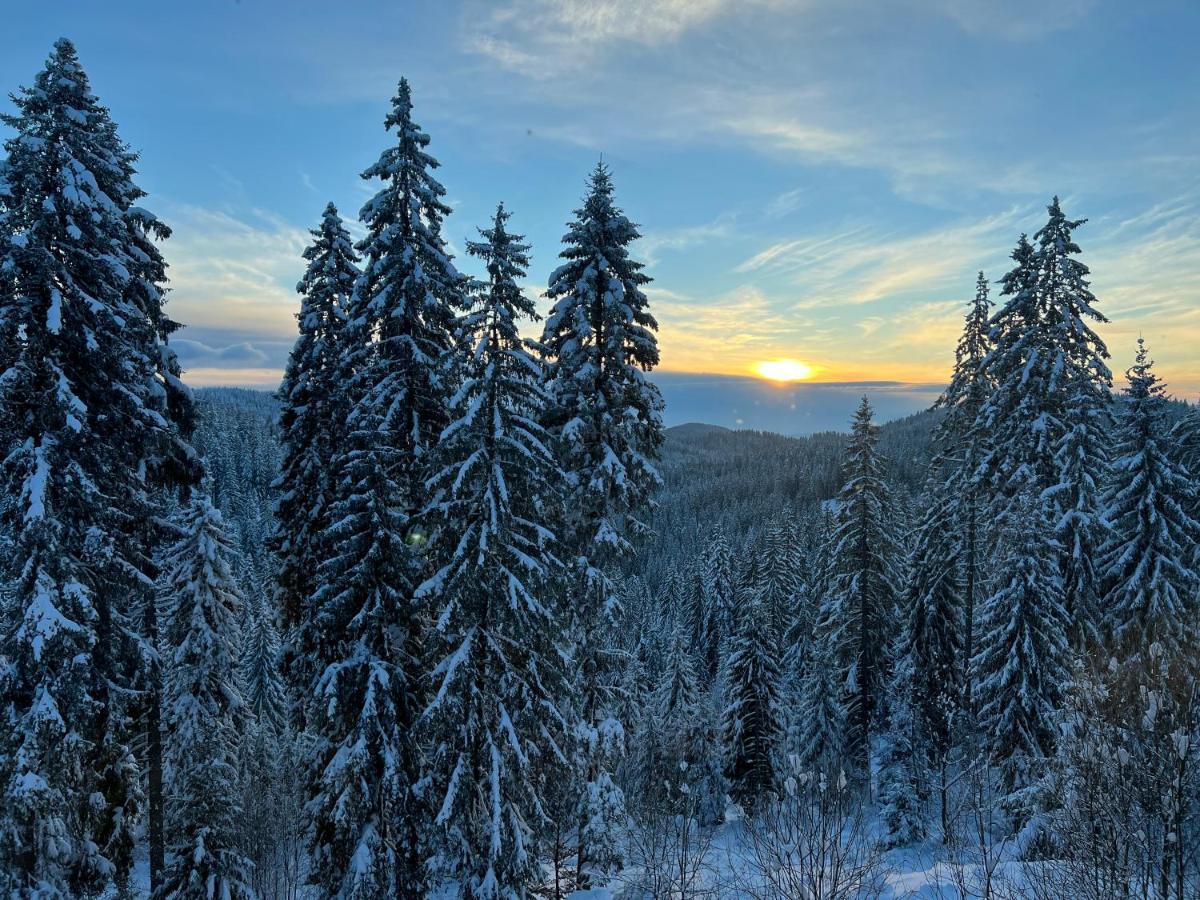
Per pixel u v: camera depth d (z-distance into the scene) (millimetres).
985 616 21969
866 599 29438
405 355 16250
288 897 19234
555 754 14766
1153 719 7668
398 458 15867
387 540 13969
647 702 26266
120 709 14781
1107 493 24109
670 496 172000
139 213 16562
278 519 19906
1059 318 21906
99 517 13859
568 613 15570
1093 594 21688
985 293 27016
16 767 12547
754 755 29047
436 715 13289
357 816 13992
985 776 11672
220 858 14367
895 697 28859
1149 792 7766
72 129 13539
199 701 18250
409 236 16594
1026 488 21312
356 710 14430
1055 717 18953
